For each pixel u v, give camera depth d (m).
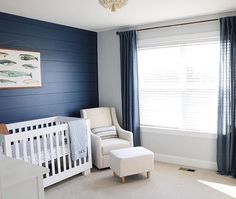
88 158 3.80
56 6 3.21
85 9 3.37
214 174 3.70
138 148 3.74
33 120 3.79
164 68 4.32
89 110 4.54
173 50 4.21
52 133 3.30
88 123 3.79
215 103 3.91
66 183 3.48
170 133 4.28
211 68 3.91
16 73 3.61
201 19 3.85
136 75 4.46
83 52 4.74
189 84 4.11
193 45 4.02
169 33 4.17
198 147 4.03
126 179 3.56
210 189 3.19
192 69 4.07
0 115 3.45
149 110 4.54
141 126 4.59
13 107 3.60
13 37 3.57
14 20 3.58
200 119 4.05
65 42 4.36
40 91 3.96
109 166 3.95
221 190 3.16
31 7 3.23
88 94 4.88
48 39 4.07
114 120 4.66
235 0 3.10
